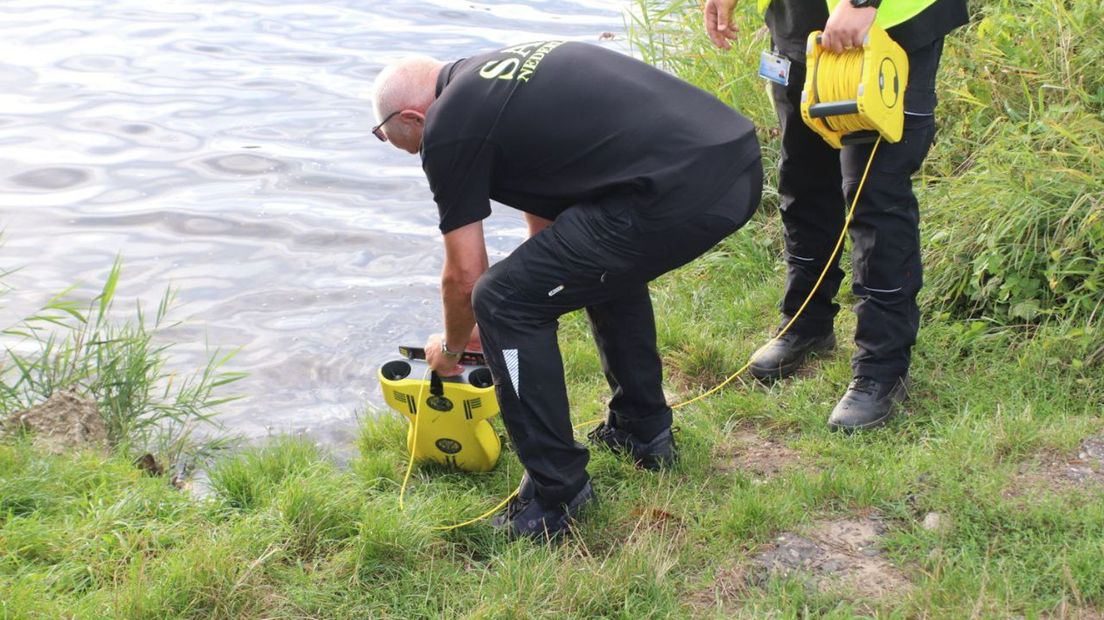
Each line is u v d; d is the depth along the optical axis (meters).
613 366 3.61
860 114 3.38
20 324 5.14
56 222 6.20
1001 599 2.84
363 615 3.00
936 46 3.65
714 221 3.05
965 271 4.41
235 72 8.51
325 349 4.98
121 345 4.54
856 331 3.92
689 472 3.65
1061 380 3.89
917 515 3.30
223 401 4.45
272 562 3.10
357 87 8.19
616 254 3.04
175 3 10.23
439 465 3.75
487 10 9.88
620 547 3.28
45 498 3.32
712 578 3.10
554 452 3.26
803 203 4.18
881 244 3.73
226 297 5.46
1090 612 2.81
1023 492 3.30
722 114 3.15
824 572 3.10
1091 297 4.11
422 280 5.63
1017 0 5.48
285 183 6.73
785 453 3.79
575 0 10.19
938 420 3.82
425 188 6.72
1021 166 4.47
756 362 4.30
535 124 2.99
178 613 2.90
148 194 6.56
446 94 3.02
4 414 4.15
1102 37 4.90
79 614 2.79
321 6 10.12
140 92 8.10
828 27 3.39
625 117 3.01
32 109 7.78
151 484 3.47
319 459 3.87
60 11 9.97
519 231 6.26
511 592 2.99
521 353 3.14
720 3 4.01
